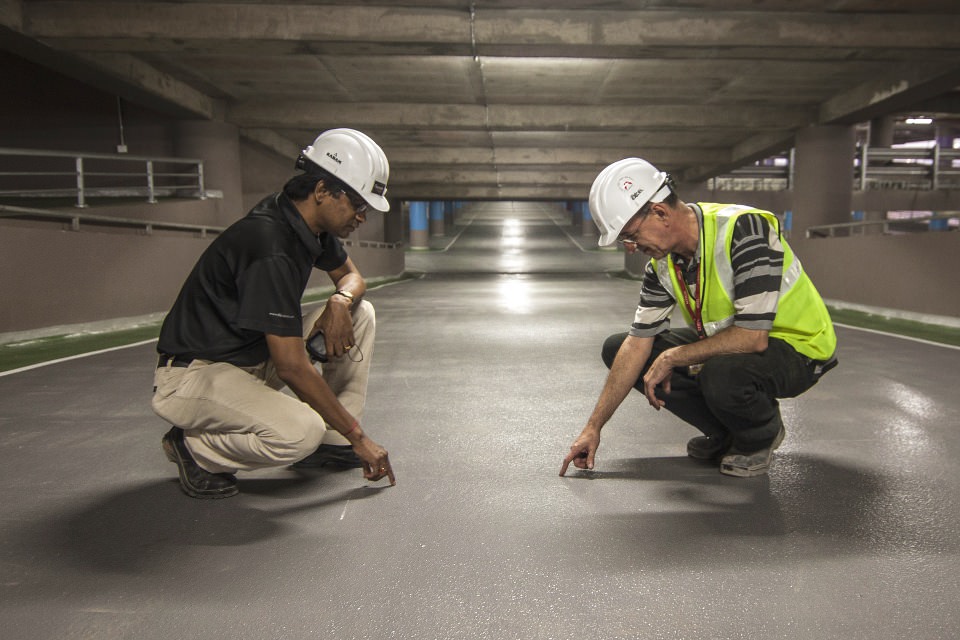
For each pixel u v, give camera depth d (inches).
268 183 678.5
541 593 64.9
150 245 338.6
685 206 89.0
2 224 269.1
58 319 276.8
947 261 311.7
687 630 58.0
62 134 550.3
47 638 57.3
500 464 107.1
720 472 102.0
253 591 65.4
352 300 94.2
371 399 158.4
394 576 68.6
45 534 79.5
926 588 65.3
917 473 100.8
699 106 537.3
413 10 331.9
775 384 92.1
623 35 334.3
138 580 67.8
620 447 116.7
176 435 92.8
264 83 474.6
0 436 125.1
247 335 84.0
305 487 96.0
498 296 539.2
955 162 848.3
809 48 344.2
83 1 334.6
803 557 72.3
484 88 485.1
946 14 331.9
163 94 449.1
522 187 1011.9
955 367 195.9
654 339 100.3
